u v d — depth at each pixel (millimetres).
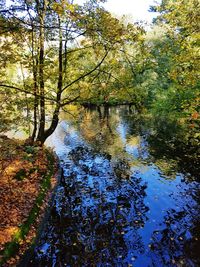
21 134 29109
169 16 14359
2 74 13641
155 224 12000
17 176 13984
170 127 32281
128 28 13016
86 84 16219
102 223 12234
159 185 15969
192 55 14688
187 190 15156
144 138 27781
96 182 17000
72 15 7082
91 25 9750
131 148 24422
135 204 13867
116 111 51812
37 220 11273
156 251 10227
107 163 20656
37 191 13266
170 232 11359
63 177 17984
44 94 15297
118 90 15734
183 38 14523
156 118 39875
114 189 15867
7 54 12664
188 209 13125
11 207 11312
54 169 17438
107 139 28406
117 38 12250
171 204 13672
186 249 10289
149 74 34812
